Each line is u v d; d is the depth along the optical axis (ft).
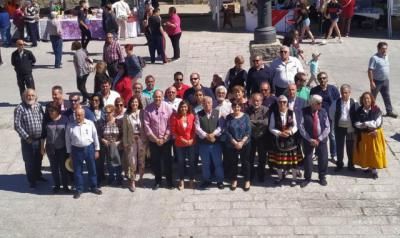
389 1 75.82
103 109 39.01
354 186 38.09
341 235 32.81
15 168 42.39
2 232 34.14
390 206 35.65
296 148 38.09
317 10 78.48
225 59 67.72
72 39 77.92
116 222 34.76
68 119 37.91
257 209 35.73
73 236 33.47
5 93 58.54
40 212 36.14
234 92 37.14
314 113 37.58
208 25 85.10
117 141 38.29
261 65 43.42
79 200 37.35
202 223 34.37
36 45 76.43
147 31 66.33
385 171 40.06
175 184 39.11
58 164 38.06
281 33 77.71
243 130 37.14
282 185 38.50
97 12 78.95
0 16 76.64
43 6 88.07
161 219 34.91
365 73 61.82
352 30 80.89
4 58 71.82
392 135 45.85
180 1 106.83
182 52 70.85
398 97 54.34
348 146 39.60
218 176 38.17
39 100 55.57
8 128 49.16
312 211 35.32
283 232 33.24
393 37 76.84
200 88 40.19
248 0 79.15
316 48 72.08
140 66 52.24
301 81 39.68
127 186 38.99
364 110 38.52
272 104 38.29
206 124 37.55
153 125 37.78
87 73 53.83
